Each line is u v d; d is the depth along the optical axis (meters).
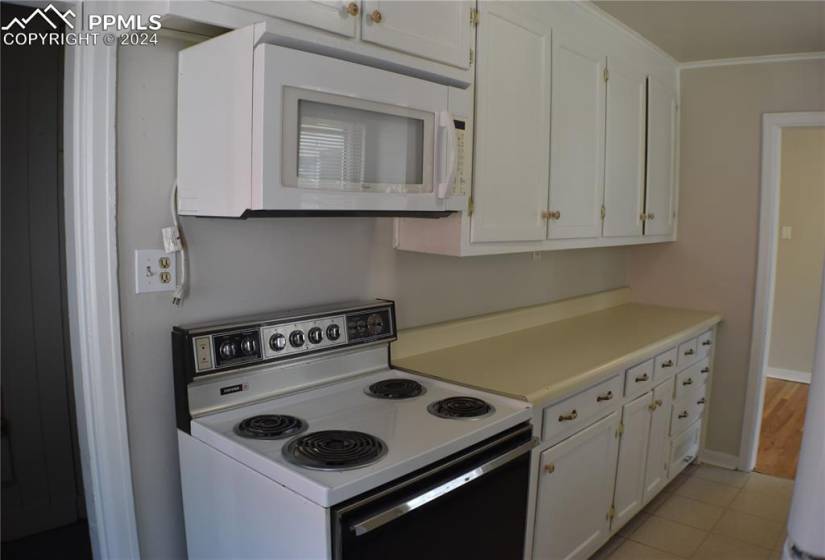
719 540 2.80
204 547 1.58
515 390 1.90
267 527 1.36
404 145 1.66
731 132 3.53
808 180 5.15
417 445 1.47
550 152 2.39
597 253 3.59
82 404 1.60
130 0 1.36
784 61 3.37
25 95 2.31
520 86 2.19
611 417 2.42
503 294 2.86
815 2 2.53
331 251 2.01
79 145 1.46
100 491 1.55
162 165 1.57
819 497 0.63
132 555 1.59
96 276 1.48
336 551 1.24
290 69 1.36
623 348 2.56
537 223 2.35
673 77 3.54
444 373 2.11
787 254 5.32
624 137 2.97
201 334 1.57
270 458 1.36
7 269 2.34
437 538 1.47
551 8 2.34
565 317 3.28
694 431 3.49
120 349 1.53
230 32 1.41
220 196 1.46
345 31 1.57
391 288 2.25
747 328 3.55
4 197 2.31
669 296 3.79
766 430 4.25
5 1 1.43
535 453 1.96
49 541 2.43
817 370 0.64
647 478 2.86
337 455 1.38
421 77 1.73
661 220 3.47
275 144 1.35
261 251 1.80
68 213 1.56
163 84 1.56
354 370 1.99
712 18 2.74
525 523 1.83
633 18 2.74
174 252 1.61
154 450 1.62
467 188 1.99
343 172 1.50
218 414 1.63
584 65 2.59
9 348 2.37
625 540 2.79
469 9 1.94
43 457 2.48
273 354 1.71
